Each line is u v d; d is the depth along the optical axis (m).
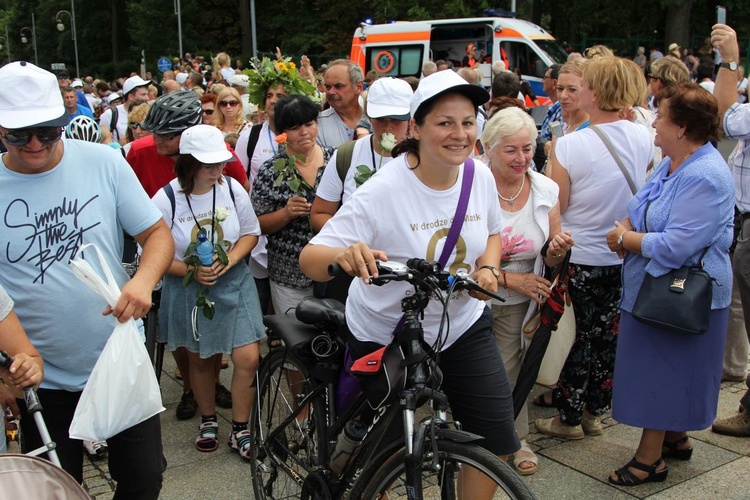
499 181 3.54
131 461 2.64
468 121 2.40
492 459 2.32
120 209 2.65
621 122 3.94
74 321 2.56
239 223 4.10
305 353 3.00
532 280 3.50
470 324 2.71
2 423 2.43
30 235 2.51
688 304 3.27
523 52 16.70
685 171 3.34
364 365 2.52
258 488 3.38
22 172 2.50
